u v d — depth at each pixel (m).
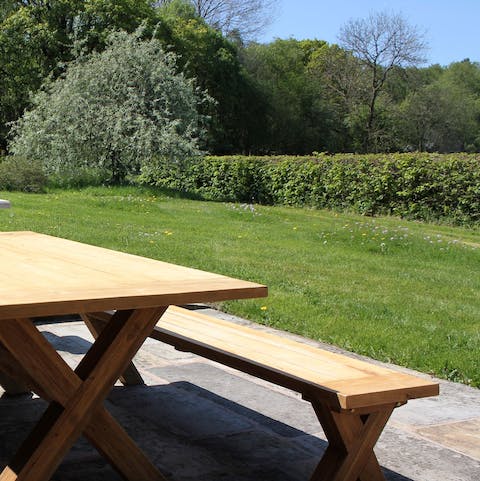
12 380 4.09
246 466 3.21
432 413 4.01
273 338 3.47
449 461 3.33
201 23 45.38
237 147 47.72
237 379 4.54
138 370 4.68
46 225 10.99
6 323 2.51
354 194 19.25
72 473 3.07
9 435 3.50
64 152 20.03
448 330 5.87
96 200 15.08
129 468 2.86
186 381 4.46
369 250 11.23
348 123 50.66
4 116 35.78
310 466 3.23
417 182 18.22
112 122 19.92
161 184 22.33
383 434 3.65
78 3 34.56
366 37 47.25
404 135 49.97
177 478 3.06
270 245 10.77
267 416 3.87
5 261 3.18
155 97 21.08
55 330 5.72
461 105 53.19
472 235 15.58
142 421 3.74
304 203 20.39
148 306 2.38
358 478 2.70
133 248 9.40
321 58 52.16
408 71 48.62
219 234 11.66
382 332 5.61
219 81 43.91
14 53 33.78
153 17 38.06
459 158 17.64
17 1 35.78
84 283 2.58
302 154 51.81
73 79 20.50
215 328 3.66
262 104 48.75
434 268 9.91
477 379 4.63
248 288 2.55
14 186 17.52
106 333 2.76
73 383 2.63
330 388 2.59
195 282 2.64
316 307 6.43
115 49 21.11
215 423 3.75
